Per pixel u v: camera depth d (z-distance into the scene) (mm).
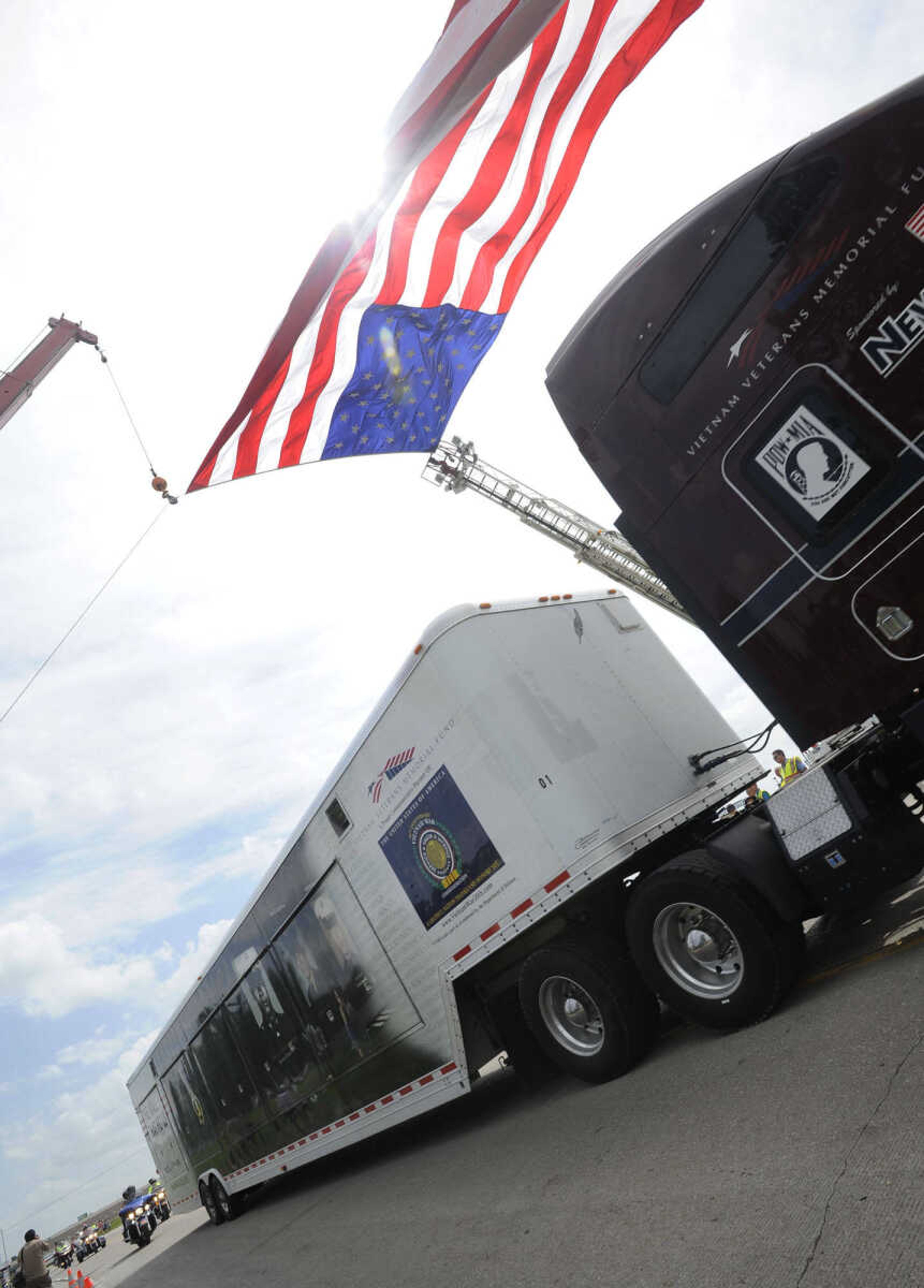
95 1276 17375
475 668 6719
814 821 5371
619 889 6836
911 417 4348
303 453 5848
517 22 4008
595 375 5391
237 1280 7695
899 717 4707
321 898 8547
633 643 7906
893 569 4527
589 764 6504
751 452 4887
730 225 4750
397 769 7379
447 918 7082
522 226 5551
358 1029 8289
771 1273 3057
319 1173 11422
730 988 5711
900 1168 3287
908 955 5387
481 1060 7551
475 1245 4867
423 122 4344
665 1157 4516
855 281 4426
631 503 5414
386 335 5574
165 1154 15438
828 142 4406
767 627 5012
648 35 4859
